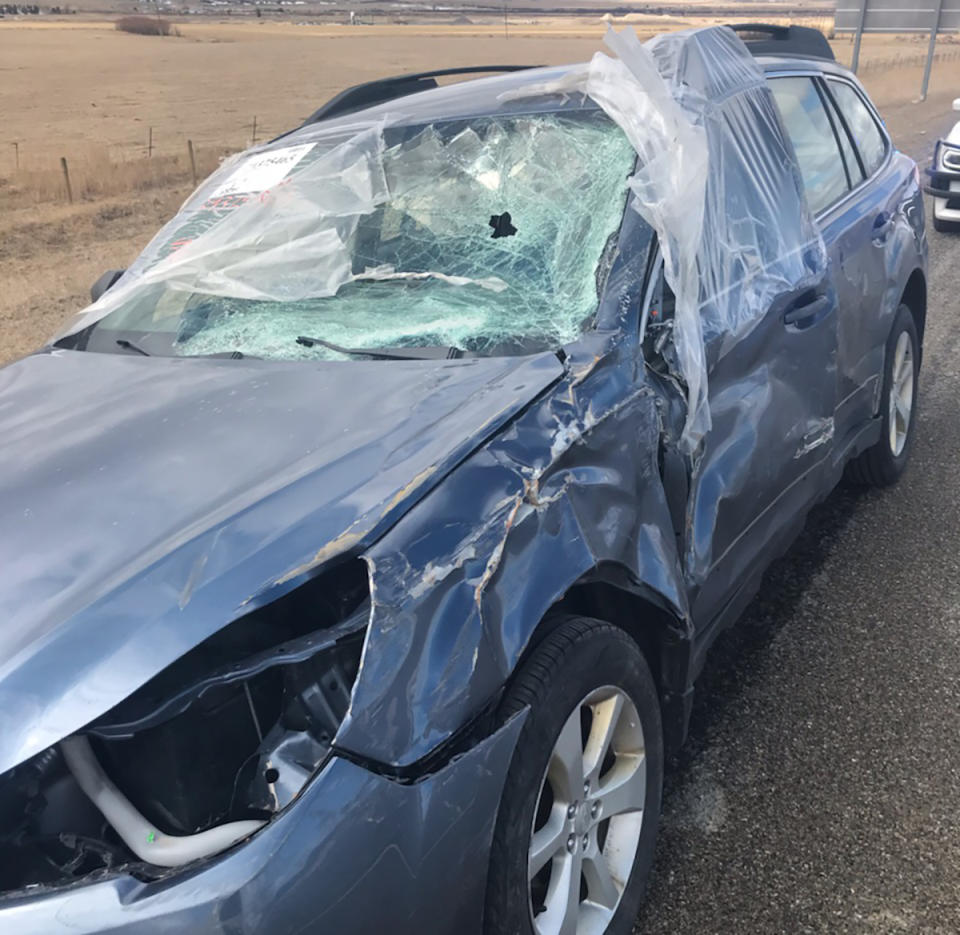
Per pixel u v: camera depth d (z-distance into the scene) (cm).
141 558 167
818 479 322
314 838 145
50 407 240
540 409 200
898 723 290
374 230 288
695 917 227
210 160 1786
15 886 154
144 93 3288
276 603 172
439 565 168
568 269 249
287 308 275
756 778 271
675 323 232
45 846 157
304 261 287
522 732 175
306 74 3959
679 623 226
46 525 184
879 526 411
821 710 298
